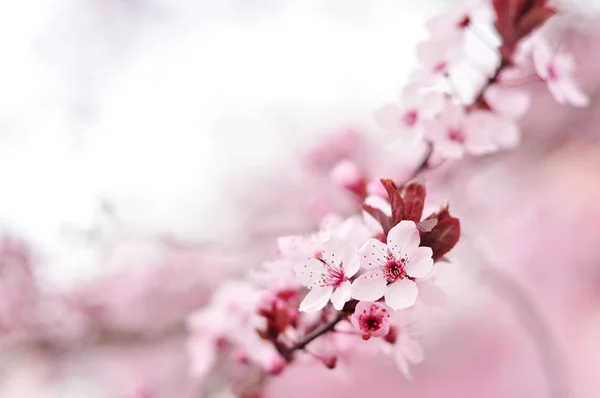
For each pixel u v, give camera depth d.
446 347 1.75
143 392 0.86
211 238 0.72
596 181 1.53
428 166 0.50
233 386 0.53
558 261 1.60
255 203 1.37
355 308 0.42
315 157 0.84
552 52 0.50
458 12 0.49
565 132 0.92
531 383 1.71
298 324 0.47
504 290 0.62
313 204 0.60
